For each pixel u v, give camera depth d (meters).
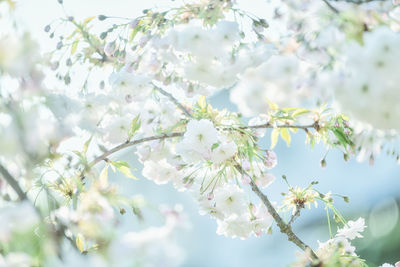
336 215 1.66
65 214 1.32
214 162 1.56
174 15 1.55
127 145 1.53
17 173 1.33
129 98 1.58
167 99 1.62
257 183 1.62
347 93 1.37
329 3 1.39
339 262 1.51
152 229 1.27
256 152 1.60
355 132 1.47
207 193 1.61
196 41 1.50
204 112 1.61
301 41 1.40
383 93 1.35
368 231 3.56
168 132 1.58
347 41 1.37
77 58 1.55
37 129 1.32
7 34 1.32
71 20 1.54
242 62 1.49
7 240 1.30
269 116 1.58
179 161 1.62
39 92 1.34
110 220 1.32
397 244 3.40
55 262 1.30
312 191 1.60
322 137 1.59
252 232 1.64
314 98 1.42
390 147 1.48
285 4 1.41
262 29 1.53
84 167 1.43
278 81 1.43
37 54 1.34
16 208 1.30
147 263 1.26
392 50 1.35
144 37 1.55
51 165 1.39
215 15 1.52
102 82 1.58
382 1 1.40
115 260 1.26
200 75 1.52
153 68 1.56
